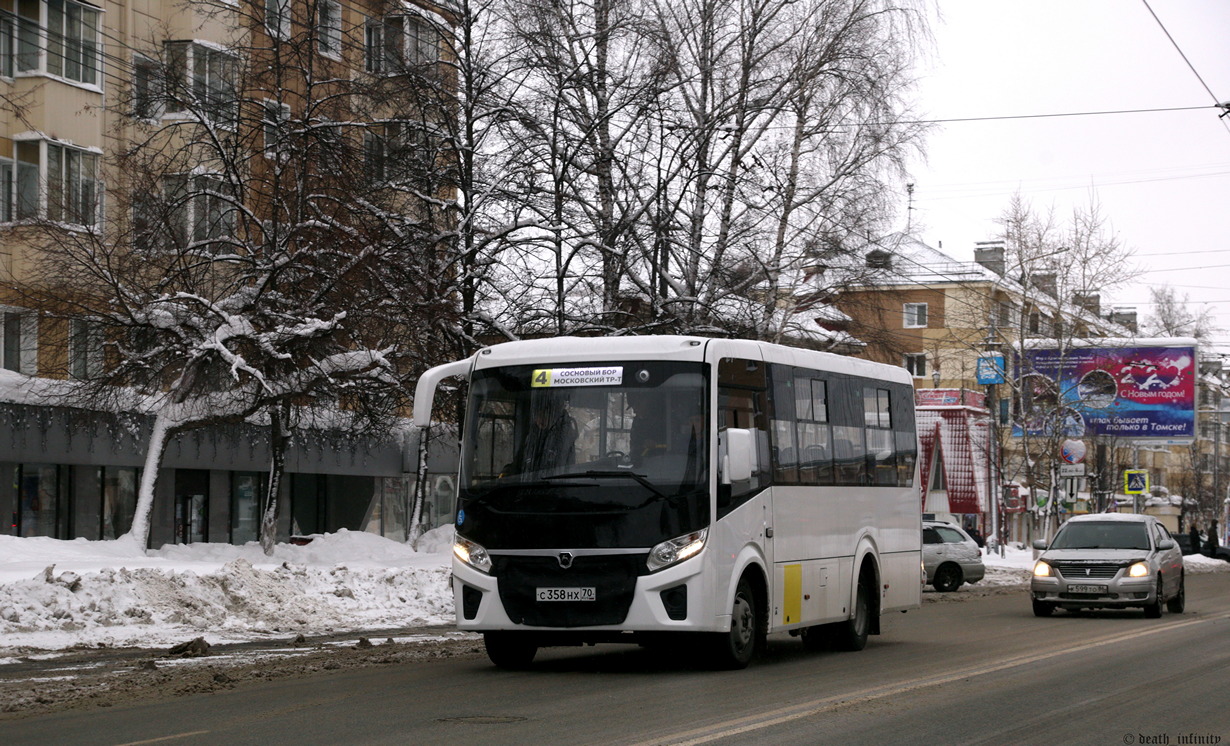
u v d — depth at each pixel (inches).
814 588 635.5
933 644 735.7
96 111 1360.7
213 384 1163.9
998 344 2298.2
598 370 562.9
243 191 1111.0
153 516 1441.9
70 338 1128.2
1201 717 430.0
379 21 1160.2
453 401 1149.7
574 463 550.3
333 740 368.5
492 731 384.5
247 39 1240.2
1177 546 1103.6
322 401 1160.8
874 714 425.7
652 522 535.8
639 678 539.2
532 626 539.5
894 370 770.8
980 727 400.5
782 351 625.9
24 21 1323.8
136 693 486.0
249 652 652.1
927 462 2549.2
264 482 1615.4
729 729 388.2
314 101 1151.0
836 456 672.4
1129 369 2239.2
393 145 1108.5
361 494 1777.8
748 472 536.1
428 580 968.3
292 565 932.0
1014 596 1375.5
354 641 724.0
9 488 1261.1
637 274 1157.7
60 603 730.8
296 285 1109.7
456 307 1069.8
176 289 1104.2
